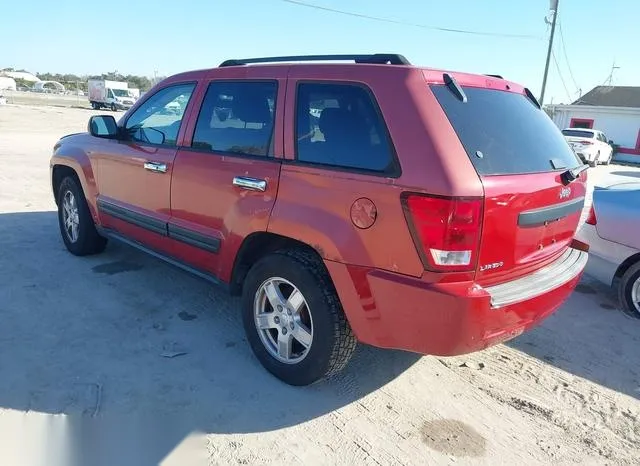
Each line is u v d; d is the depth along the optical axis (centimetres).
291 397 330
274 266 330
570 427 319
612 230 495
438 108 277
